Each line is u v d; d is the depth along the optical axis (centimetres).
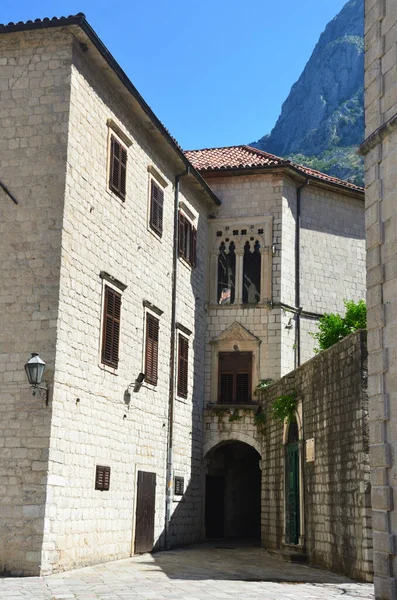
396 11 1405
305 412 2242
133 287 2361
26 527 1733
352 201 3431
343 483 1859
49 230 1894
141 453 2373
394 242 1348
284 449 2489
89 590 1484
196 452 2944
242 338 3080
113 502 2138
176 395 2731
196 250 3044
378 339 1370
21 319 1859
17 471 1772
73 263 1942
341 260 3328
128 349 2297
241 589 1558
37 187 1927
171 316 2705
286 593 1500
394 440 1304
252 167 3158
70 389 1892
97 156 2127
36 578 1667
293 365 3081
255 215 3169
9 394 1823
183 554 2389
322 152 14162
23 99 1984
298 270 3181
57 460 1806
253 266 3175
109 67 2130
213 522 3133
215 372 3088
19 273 1886
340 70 16788
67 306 1897
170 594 1447
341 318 2956
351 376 1839
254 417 2959
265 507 2712
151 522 2441
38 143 1950
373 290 1399
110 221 2200
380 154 1420
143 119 2447
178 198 2830
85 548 1941
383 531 1310
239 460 3300
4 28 1977
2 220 1927
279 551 2364
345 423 1867
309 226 3266
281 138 17962
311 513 2123
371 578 1666
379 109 1437
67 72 1972
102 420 2083
